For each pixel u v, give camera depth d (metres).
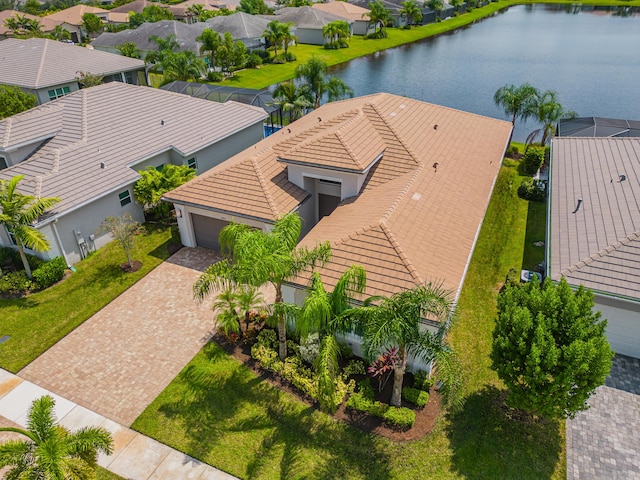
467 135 28.67
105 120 27.83
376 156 22.36
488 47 82.62
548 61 70.94
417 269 15.89
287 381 15.82
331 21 85.50
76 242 22.77
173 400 15.35
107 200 24.11
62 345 17.77
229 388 15.68
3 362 17.02
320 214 24.73
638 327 16.20
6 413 15.04
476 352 17.08
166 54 56.03
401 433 13.95
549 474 12.98
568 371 11.92
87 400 15.44
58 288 21.02
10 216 19.17
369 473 12.92
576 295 13.77
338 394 14.79
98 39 70.31
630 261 16.28
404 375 15.91
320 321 13.35
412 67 68.75
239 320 18.23
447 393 11.95
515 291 14.09
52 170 23.28
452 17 115.38
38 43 47.53
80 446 10.75
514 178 31.12
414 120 27.06
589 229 18.58
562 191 22.48
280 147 24.52
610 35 91.25
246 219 21.48
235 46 64.00
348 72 66.12
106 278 21.64
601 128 30.56
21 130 26.03
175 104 31.94
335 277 16.27
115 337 18.12
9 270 21.88
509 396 13.38
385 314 12.49
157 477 13.02
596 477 12.94
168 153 28.81
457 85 58.47
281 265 13.94
